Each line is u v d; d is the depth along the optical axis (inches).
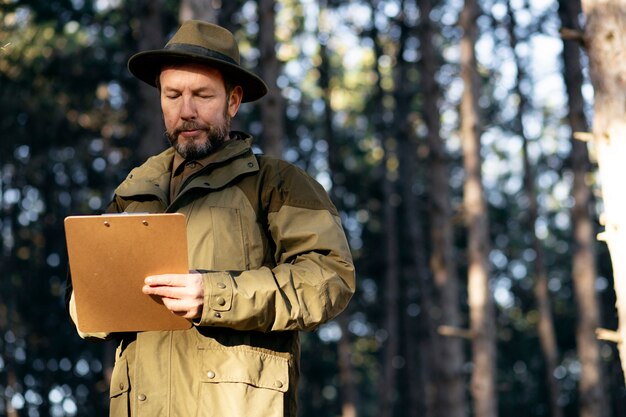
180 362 117.6
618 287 197.6
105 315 115.9
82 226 111.5
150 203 124.7
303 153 1039.6
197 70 122.9
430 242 1005.2
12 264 909.8
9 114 827.4
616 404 892.6
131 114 858.1
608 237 200.7
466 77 606.5
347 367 828.6
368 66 1066.7
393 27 922.7
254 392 116.1
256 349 118.0
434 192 660.1
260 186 122.3
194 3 393.1
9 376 873.5
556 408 760.3
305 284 117.3
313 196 122.9
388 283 933.8
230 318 113.3
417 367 1062.4
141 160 589.0
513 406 1131.9
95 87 848.3
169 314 115.6
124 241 112.0
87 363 950.4
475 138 605.3
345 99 1083.9
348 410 821.9
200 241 119.0
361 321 1130.7
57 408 938.1
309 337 1096.2
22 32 781.9
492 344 590.9
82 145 912.3
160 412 116.6
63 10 797.9
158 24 621.0
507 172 1135.0
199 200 121.2
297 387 122.3
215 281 113.7
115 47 845.8
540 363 1130.0
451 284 652.1
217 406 115.4
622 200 198.7
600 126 204.2
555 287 1146.0
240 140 125.7
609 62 204.1
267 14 502.9
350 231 1044.5
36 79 820.0
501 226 1098.7
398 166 964.6
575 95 662.5
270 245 122.7
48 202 934.4
